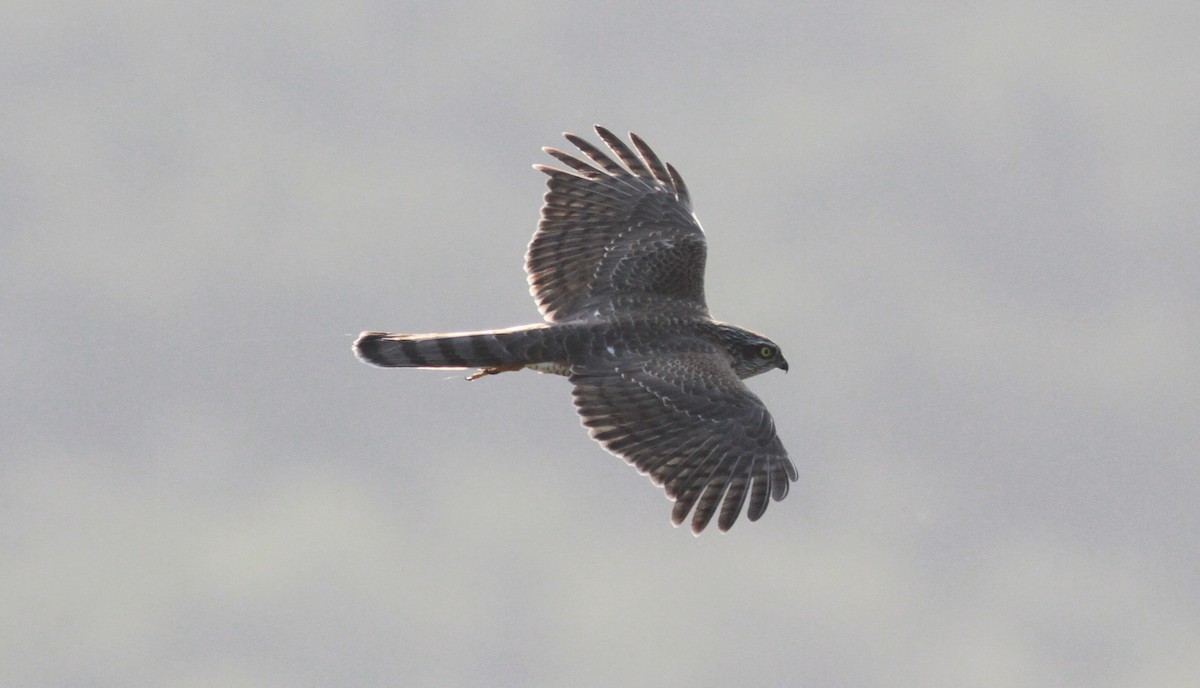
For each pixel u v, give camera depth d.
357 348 15.68
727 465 15.09
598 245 17.28
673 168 17.88
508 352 15.73
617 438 15.35
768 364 16.86
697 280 17.14
